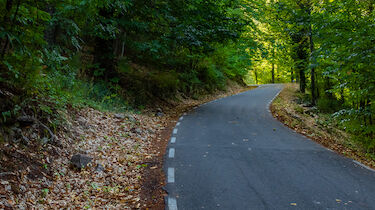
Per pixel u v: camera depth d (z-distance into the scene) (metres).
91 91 9.66
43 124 5.05
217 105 16.36
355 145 9.12
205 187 4.29
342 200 3.84
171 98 16.22
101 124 7.45
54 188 3.96
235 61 26.83
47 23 5.29
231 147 6.77
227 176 4.77
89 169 4.84
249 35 19.48
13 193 3.42
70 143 5.47
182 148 6.66
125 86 12.95
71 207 3.62
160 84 15.27
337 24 10.01
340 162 5.66
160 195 4.05
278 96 21.95
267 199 3.86
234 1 17.05
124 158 5.77
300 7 15.77
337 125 13.00
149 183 4.52
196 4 13.37
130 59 16.80
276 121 10.94
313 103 17.75
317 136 8.81
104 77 11.54
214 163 5.49
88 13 5.95
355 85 8.27
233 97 21.97
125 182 4.59
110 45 11.73
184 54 18.67
